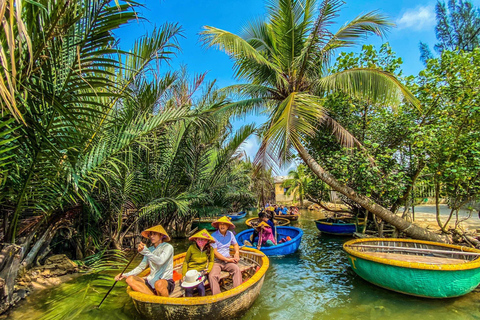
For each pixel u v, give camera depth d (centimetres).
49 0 244
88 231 629
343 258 729
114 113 558
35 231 475
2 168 341
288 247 743
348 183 750
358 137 802
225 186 985
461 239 731
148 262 419
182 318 344
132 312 399
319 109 620
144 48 427
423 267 423
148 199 731
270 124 752
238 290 371
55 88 296
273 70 736
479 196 706
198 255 430
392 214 700
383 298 457
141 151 718
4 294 383
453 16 1728
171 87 709
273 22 721
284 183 2655
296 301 456
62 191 410
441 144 648
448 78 671
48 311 397
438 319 383
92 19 259
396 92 601
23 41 262
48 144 323
